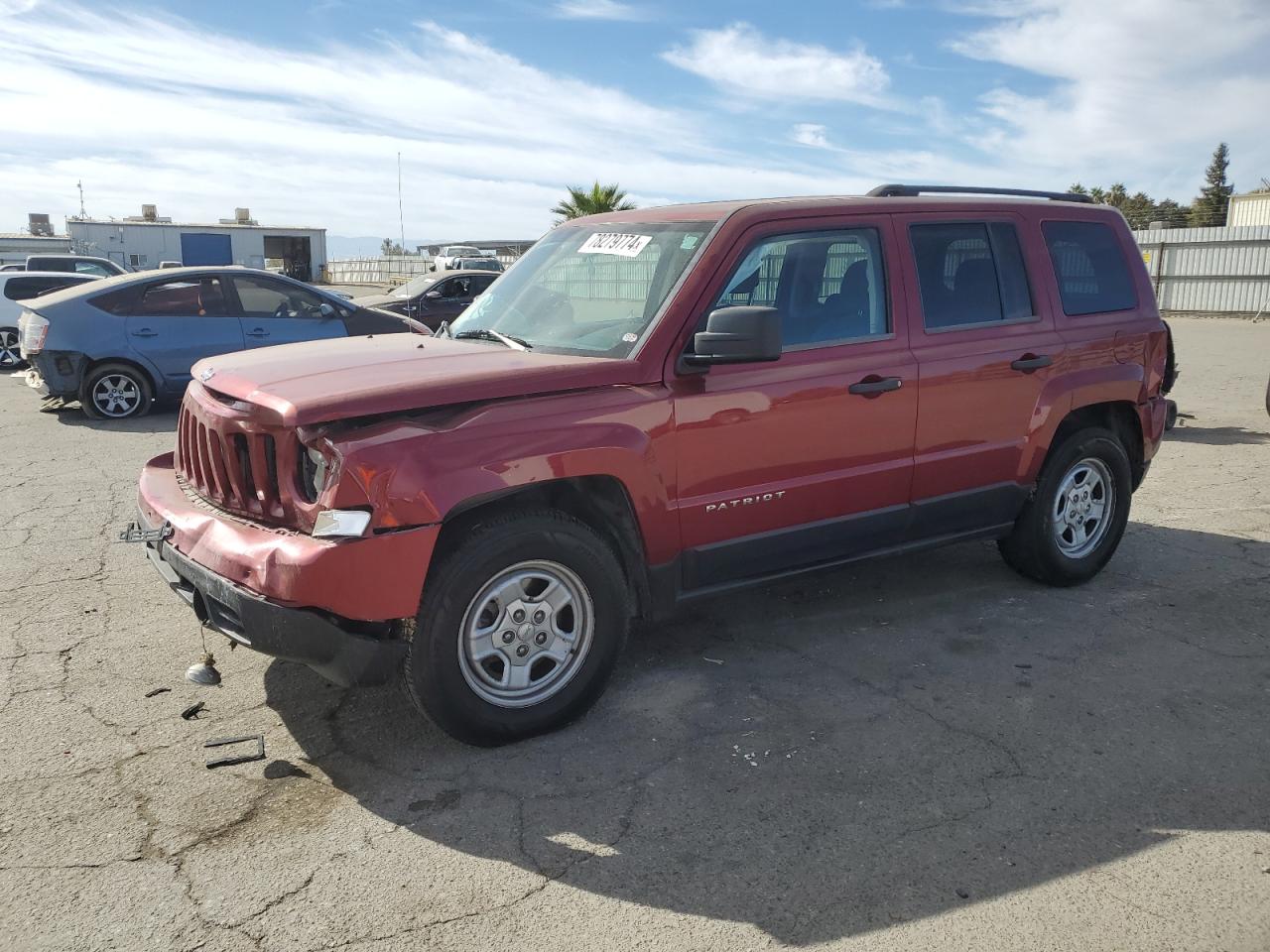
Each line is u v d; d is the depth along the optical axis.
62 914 2.62
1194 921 2.61
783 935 2.56
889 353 4.30
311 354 3.91
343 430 3.17
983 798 3.21
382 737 3.62
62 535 6.11
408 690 3.39
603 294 4.13
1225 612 4.89
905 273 4.40
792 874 2.81
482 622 3.46
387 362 3.67
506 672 3.52
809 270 4.16
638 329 3.81
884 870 2.83
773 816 3.11
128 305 10.47
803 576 4.30
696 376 3.78
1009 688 4.03
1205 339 20.59
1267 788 3.28
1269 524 6.48
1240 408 11.45
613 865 2.86
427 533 3.18
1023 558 5.14
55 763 3.40
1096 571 5.29
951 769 3.40
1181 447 9.14
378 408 3.18
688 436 3.77
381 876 2.80
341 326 11.25
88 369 10.37
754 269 3.99
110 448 8.96
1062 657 4.34
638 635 4.59
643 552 3.78
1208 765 3.43
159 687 4.00
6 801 3.16
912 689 4.02
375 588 3.12
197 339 10.70
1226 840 2.98
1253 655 4.36
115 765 3.40
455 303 16.34
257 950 2.49
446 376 3.39
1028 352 4.75
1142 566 5.59
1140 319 5.30
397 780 3.32
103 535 6.12
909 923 2.60
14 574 5.36
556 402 3.51
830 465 4.18
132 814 3.10
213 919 2.61
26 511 6.69
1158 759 3.47
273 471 3.33
